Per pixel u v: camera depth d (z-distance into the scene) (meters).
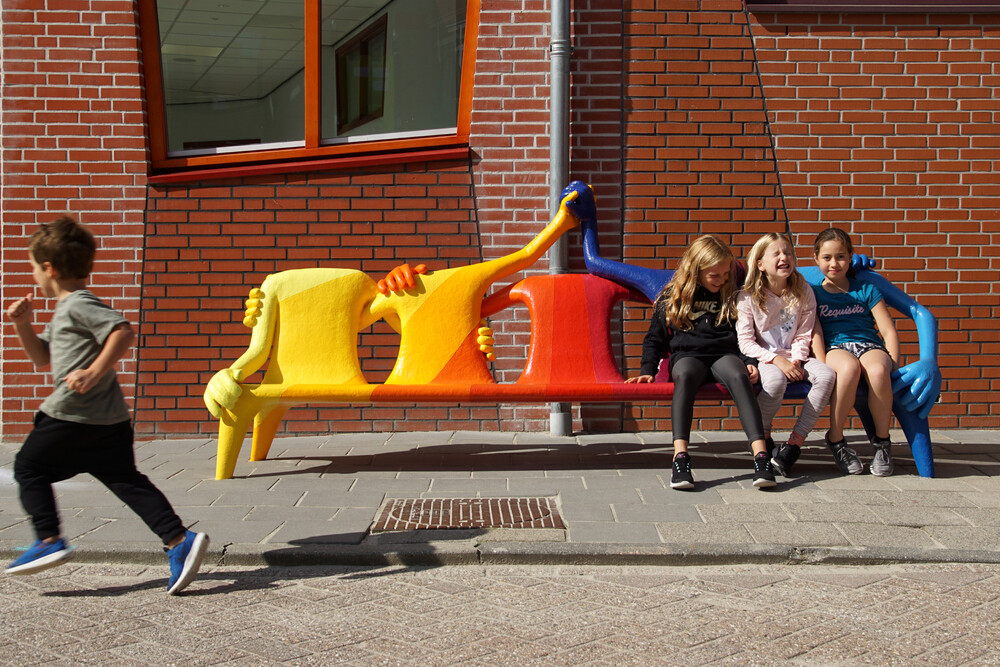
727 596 3.56
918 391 5.12
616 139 6.67
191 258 6.66
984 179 6.72
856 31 6.67
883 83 6.68
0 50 6.55
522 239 6.70
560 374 5.42
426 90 6.83
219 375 5.26
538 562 3.96
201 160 6.73
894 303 5.48
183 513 4.55
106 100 6.57
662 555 3.93
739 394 4.94
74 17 6.53
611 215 6.70
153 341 6.65
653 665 2.91
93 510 4.62
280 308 5.49
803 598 3.53
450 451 6.08
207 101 6.78
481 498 4.82
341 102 6.82
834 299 5.45
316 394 5.23
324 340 5.48
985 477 5.17
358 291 5.58
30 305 3.58
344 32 6.76
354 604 3.51
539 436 6.60
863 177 6.70
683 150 6.69
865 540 4.04
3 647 3.09
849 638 3.12
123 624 3.31
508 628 3.24
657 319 5.41
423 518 4.45
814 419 5.14
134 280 6.64
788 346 5.28
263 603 3.53
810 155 6.70
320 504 4.71
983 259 6.72
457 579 3.80
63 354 3.54
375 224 6.70
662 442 6.35
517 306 6.73
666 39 6.65
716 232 6.71
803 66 6.67
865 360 5.18
